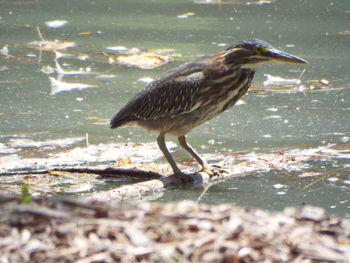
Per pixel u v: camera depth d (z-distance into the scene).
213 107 11.55
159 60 17.22
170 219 6.99
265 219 7.20
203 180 11.02
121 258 6.32
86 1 23.06
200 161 11.34
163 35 19.28
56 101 14.64
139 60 17.25
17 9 21.91
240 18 21.11
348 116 13.89
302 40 18.97
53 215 6.95
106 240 6.57
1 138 12.52
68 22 20.56
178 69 11.66
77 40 18.88
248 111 14.31
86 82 15.90
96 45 18.47
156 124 11.56
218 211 7.34
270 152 12.10
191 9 22.22
